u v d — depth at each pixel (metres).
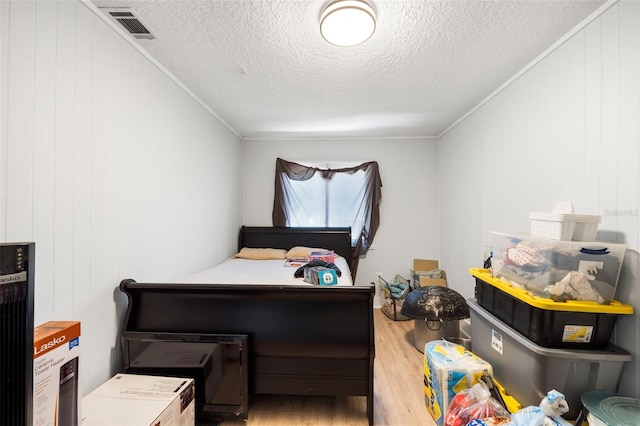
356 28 1.45
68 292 1.24
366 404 1.69
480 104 2.58
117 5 1.36
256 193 3.92
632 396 1.19
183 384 1.35
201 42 1.67
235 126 3.34
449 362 1.54
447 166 3.41
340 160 3.86
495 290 1.59
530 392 1.29
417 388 1.88
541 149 1.80
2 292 0.68
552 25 1.50
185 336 1.48
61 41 1.21
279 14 1.43
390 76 2.09
